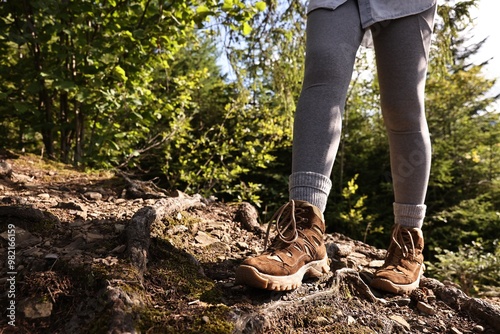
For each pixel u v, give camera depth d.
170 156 6.95
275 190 9.08
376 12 1.46
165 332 1.09
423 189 1.66
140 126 4.79
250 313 1.20
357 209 8.85
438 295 1.67
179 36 4.02
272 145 6.69
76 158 4.16
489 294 3.76
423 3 1.52
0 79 4.07
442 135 10.24
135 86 4.19
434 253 8.82
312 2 1.51
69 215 1.98
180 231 1.85
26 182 2.68
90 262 1.35
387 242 9.02
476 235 8.82
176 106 5.61
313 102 1.43
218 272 1.55
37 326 1.17
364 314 1.41
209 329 1.11
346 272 1.54
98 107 3.98
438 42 4.02
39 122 4.20
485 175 9.93
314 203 1.41
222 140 7.07
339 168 9.95
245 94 5.77
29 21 3.63
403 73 1.55
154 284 1.34
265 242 1.39
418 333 1.40
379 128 10.27
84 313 1.15
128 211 2.17
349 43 1.45
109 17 3.83
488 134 10.33
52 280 1.28
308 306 1.34
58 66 3.72
